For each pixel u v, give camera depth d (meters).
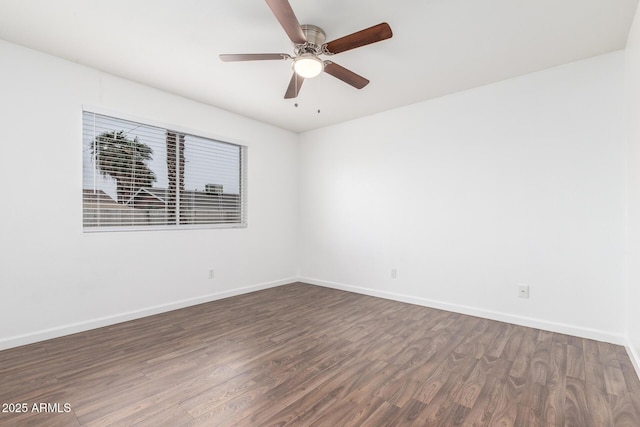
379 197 3.97
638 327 2.06
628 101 2.36
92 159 2.87
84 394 1.80
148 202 3.26
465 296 3.28
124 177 3.08
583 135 2.64
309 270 4.77
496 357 2.28
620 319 2.49
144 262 3.18
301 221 4.88
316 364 2.17
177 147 3.48
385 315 3.24
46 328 2.58
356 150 4.21
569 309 2.71
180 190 3.53
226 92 3.35
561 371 2.07
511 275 3.00
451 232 3.38
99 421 1.57
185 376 2.01
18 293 2.46
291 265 4.81
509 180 3.01
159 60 2.69
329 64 2.30
